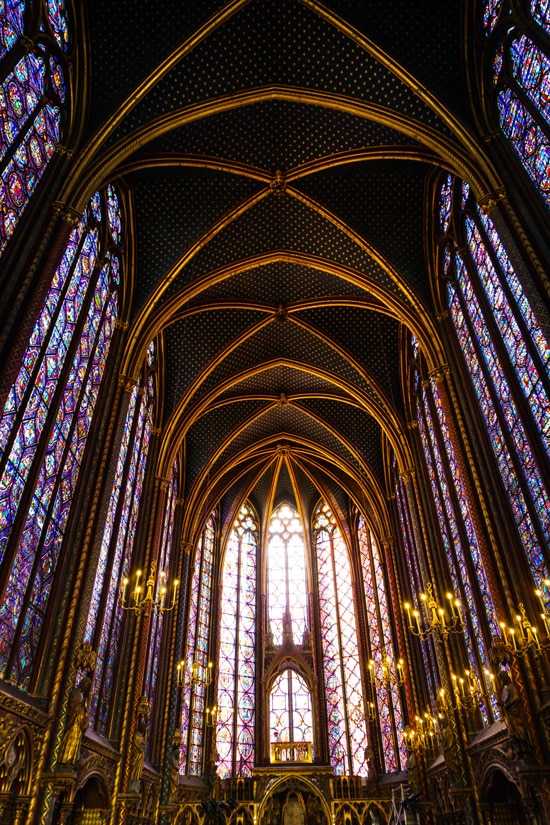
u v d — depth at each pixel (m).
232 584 29.17
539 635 11.70
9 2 10.82
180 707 22.08
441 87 14.25
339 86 15.09
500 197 12.59
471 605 15.55
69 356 13.37
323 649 28.03
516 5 12.43
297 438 28.45
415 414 21.38
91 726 13.87
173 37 14.18
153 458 20.81
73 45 13.55
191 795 22.28
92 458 14.64
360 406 24.14
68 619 12.44
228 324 22.14
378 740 24.58
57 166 12.84
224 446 26.70
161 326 18.47
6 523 10.23
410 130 14.59
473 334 15.58
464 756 15.16
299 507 31.45
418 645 21.23
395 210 18.09
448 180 16.72
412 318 18.34
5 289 10.30
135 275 18.00
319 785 22.20
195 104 14.97
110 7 13.77
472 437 14.88
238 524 30.86
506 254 12.55
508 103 13.22
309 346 23.58
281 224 19.06
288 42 14.66
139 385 19.27
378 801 21.73
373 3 13.98
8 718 9.79
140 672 16.42
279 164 17.23
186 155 16.20
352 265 19.31
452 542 17.16
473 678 15.38
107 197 16.23
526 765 10.91
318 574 30.16
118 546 16.47
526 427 12.08
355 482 28.78
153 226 18.02
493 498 13.67
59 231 12.06
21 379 10.81
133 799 14.74
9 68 10.70
